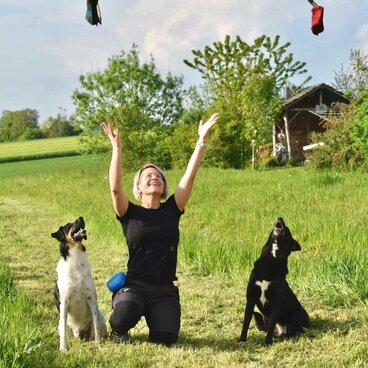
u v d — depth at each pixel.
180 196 6.16
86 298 5.96
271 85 31.28
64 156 74.19
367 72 37.03
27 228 15.46
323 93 37.19
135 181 6.25
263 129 31.36
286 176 21.64
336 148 23.84
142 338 6.27
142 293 5.99
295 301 6.03
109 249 11.65
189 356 5.51
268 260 5.80
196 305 7.37
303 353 5.57
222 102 34.81
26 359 5.06
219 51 34.34
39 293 8.41
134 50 44.62
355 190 16.28
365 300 7.00
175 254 6.09
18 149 92.38
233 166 33.00
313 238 11.16
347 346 5.58
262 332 6.29
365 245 10.31
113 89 43.03
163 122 45.66
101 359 5.45
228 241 11.12
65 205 18.53
